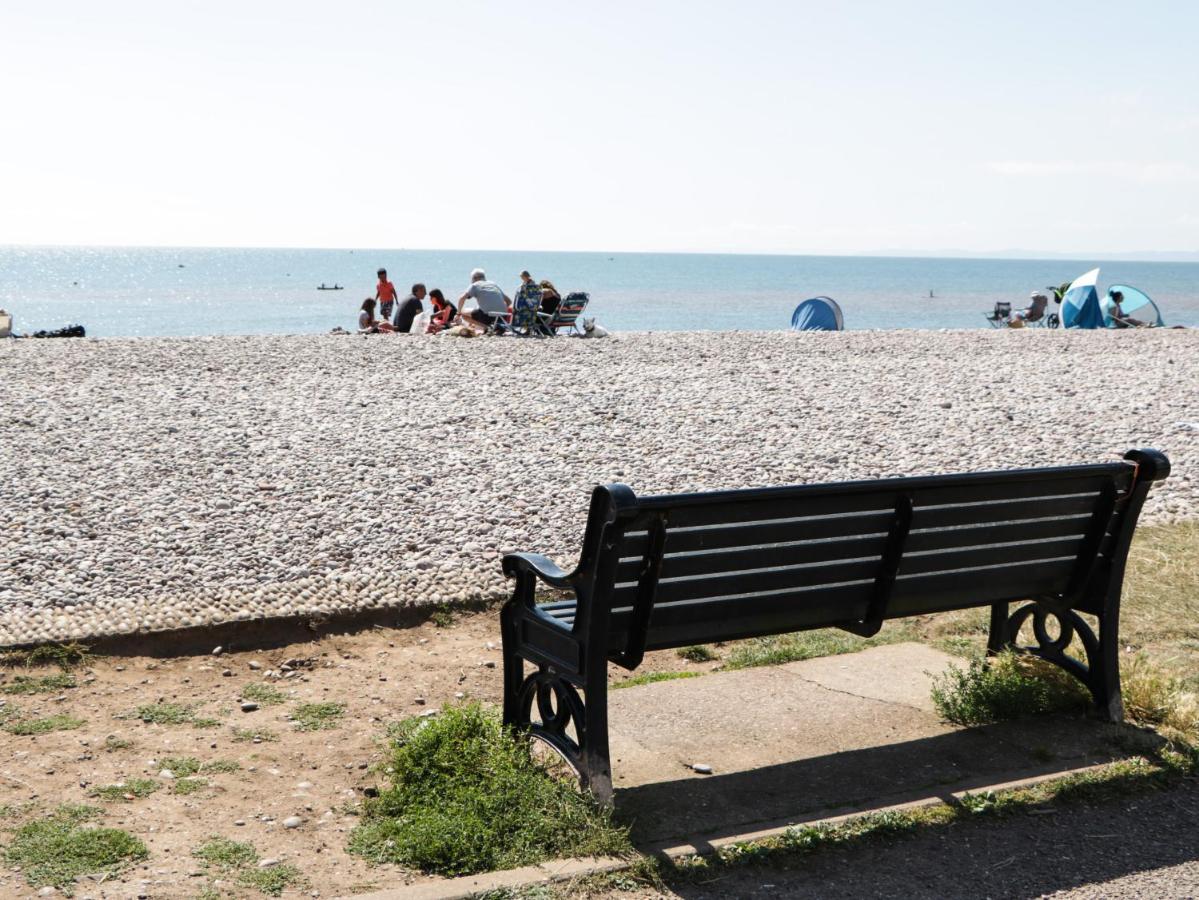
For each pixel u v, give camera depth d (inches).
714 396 526.6
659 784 160.4
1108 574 183.9
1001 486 170.7
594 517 145.4
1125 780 161.3
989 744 174.7
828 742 176.7
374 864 137.9
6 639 212.5
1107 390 569.3
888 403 516.1
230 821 150.0
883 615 170.7
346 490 327.9
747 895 130.3
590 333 868.0
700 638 159.9
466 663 219.0
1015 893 132.3
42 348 669.3
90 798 155.3
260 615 229.3
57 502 305.7
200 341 739.4
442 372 593.3
